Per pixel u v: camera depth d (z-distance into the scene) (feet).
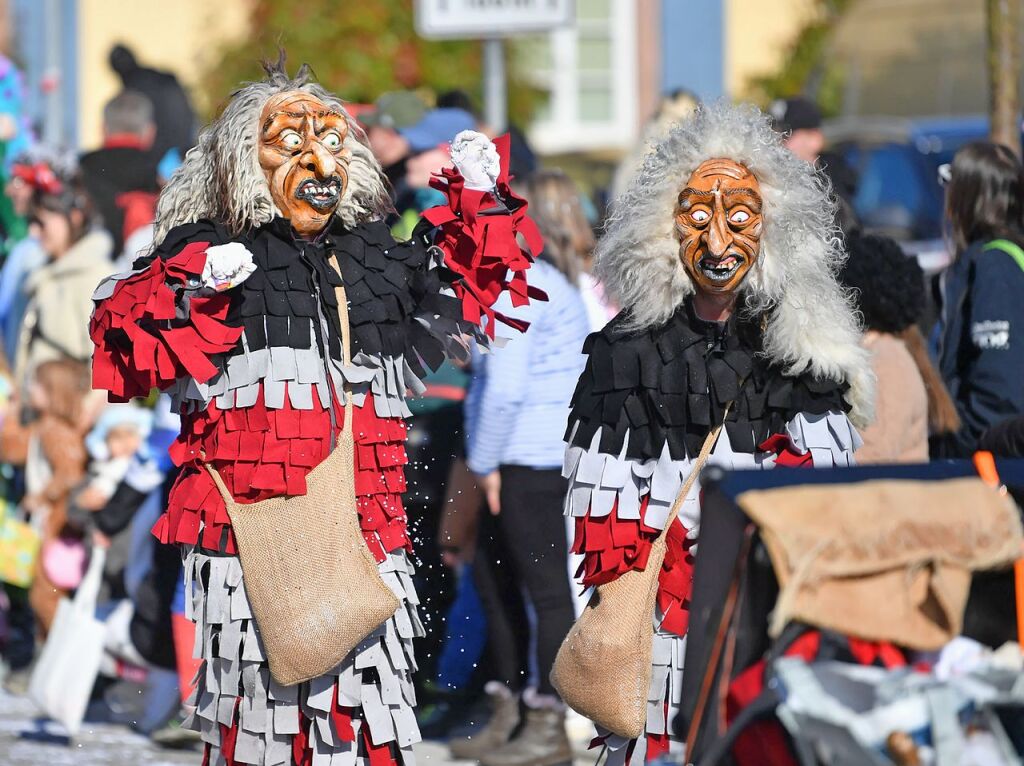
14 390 45.93
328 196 26.23
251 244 26.17
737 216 25.34
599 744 26.81
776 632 18.49
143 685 40.47
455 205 27.73
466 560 39.73
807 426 25.81
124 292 24.82
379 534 26.40
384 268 27.09
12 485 48.96
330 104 26.91
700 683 19.97
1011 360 33.99
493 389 35.45
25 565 44.01
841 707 18.16
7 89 57.88
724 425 25.88
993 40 44.73
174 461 26.37
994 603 20.62
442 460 39.42
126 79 55.11
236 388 25.58
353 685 25.80
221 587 25.67
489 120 47.78
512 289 28.43
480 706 41.47
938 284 36.70
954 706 18.13
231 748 25.94
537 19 45.34
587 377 26.50
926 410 32.35
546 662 36.65
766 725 18.88
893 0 83.92
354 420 26.37
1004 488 20.86
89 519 39.58
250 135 26.16
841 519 19.19
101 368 25.55
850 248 32.60
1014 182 35.40
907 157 75.10
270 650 25.07
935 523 19.38
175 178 27.07
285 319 25.76
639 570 25.85
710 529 20.01
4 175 54.39
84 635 38.88
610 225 26.73
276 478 25.41
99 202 47.44
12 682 45.78
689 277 25.96
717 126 26.03
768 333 25.80
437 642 41.34
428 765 37.81
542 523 36.04
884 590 18.99
